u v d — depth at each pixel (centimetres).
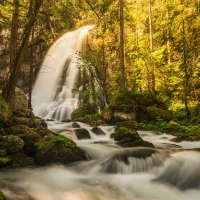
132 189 675
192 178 707
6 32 3181
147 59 2222
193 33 1981
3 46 3164
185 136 1285
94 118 1941
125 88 1880
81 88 2897
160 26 2752
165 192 669
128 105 1725
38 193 607
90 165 806
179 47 2128
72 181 713
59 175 750
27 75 3431
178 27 2141
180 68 2020
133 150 849
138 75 2425
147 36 2852
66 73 3206
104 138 1262
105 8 2066
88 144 1043
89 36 3328
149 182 720
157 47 2750
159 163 798
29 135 909
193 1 2209
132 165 795
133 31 3269
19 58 1097
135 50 2400
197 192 668
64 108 2631
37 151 854
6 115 938
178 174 735
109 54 2798
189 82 1920
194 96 2044
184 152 872
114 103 1795
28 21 1104
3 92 1081
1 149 817
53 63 3409
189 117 1716
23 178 699
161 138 1282
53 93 3058
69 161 836
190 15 2073
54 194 612
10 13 1905
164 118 1644
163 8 2662
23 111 1498
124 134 1116
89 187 675
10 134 895
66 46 3559
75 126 1577
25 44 1101
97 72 2209
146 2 3008
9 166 788
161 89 2286
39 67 3481
